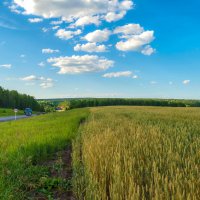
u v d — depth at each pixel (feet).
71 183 24.12
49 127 66.69
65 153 40.11
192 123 54.65
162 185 14.88
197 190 13.55
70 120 95.14
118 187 15.17
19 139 42.73
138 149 23.44
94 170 19.10
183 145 24.84
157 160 19.22
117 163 19.15
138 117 76.07
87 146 27.53
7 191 18.93
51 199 21.20
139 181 16.31
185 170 16.62
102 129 44.09
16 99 524.52
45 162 34.17
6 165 25.98
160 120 63.98
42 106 588.09
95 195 15.11
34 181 25.45
